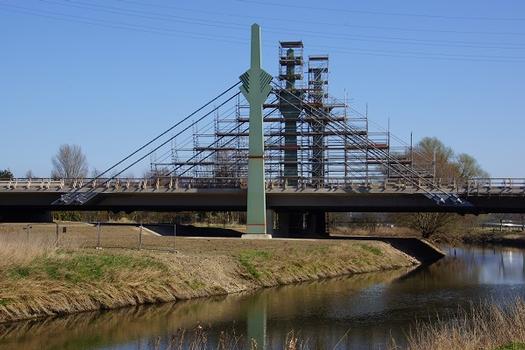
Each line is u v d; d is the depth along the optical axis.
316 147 80.38
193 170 80.12
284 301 35.78
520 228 135.25
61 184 76.44
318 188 70.56
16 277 28.77
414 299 38.03
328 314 32.25
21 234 39.78
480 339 21.41
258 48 68.56
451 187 67.25
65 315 28.98
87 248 38.78
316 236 85.12
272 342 25.53
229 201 74.69
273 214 78.06
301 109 81.19
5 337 25.12
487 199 67.25
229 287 38.19
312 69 88.44
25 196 77.81
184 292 34.56
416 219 99.69
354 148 79.88
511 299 37.91
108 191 74.50
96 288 30.97
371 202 71.12
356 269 53.12
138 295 32.28
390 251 64.56
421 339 23.95
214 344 24.84
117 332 26.48
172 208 78.81
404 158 83.44
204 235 74.94
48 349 23.72
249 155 68.25
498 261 71.31
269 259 45.75
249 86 68.56
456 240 103.88
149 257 36.25
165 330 27.09
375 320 30.95
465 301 37.53
